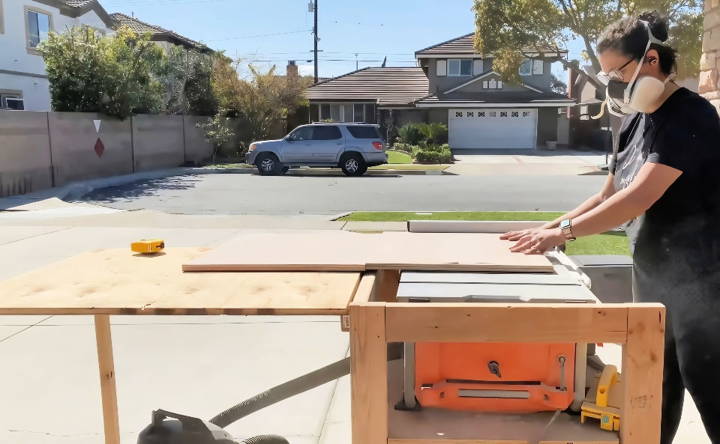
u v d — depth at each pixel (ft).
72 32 59.21
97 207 39.47
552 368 6.04
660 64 6.59
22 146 45.29
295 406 11.27
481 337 5.52
